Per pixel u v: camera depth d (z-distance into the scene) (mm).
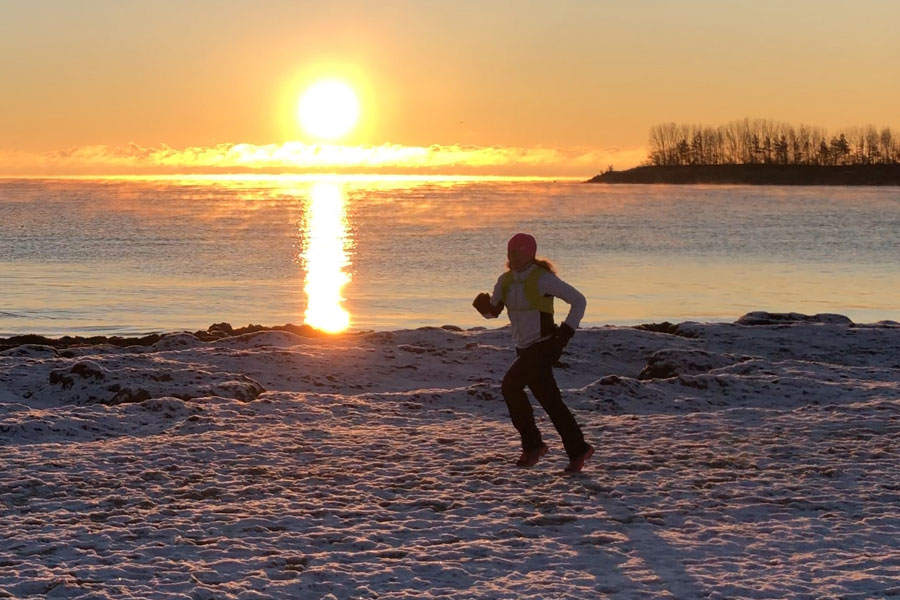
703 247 80125
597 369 14930
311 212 170375
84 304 40375
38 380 12688
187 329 32812
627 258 69188
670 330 18516
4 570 5293
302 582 5160
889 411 10469
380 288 48000
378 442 8930
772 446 8711
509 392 7711
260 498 6980
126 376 12086
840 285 49781
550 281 7492
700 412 10781
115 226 115750
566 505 6766
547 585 5094
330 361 14273
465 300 42625
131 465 7957
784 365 13773
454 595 4949
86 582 5137
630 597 4926
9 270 57781
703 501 6871
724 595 4949
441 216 153500
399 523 6301
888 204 188750
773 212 154250
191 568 5375
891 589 4969
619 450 8625
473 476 7641
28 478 7410
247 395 11609
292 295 44500
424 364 14477
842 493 7047
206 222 128375
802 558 5559
